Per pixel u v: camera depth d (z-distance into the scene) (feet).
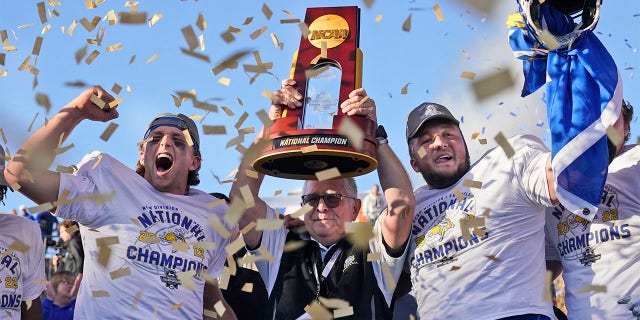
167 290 13.12
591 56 12.31
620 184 13.58
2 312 14.16
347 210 14.23
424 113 14.03
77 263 20.01
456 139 13.83
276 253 14.21
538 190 12.87
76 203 13.12
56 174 13.14
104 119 13.41
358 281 13.52
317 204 14.16
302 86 12.42
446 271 13.20
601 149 12.07
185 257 13.44
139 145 14.35
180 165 13.97
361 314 13.23
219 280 14.67
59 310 19.51
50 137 12.95
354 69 12.46
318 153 11.84
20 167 12.83
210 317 14.56
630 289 13.08
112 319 12.78
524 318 12.66
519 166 13.17
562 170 12.13
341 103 12.25
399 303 15.60
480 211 13.26
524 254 13.14
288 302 13.65
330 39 12.71
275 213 14.52
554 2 13.10
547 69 12.69
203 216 13.94
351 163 12.24
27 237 14.87
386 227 13.47
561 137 12.26
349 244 13.92
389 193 13.46
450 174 13.71
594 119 12.11
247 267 14.48
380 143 13.75
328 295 13.52
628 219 13.41
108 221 13.30
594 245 13.52
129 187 13.58
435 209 13.73
